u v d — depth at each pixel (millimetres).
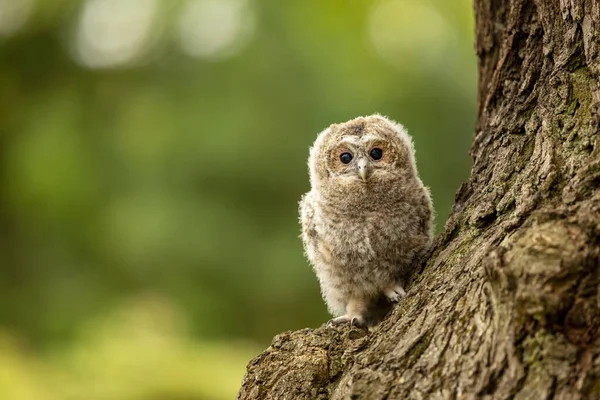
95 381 13430
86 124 16078
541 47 5676
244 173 14477
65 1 16500
